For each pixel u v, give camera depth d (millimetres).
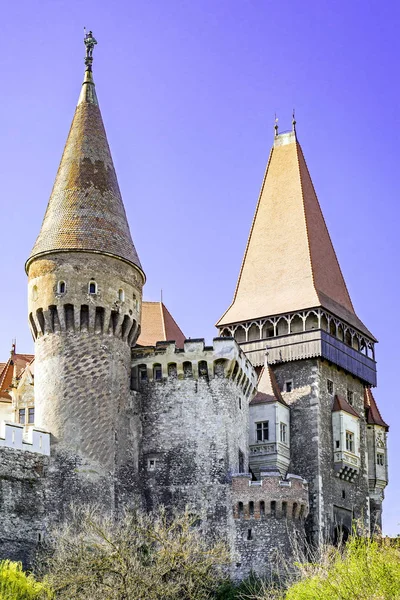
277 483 66750
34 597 53281
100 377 66312
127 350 69062
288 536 65938
